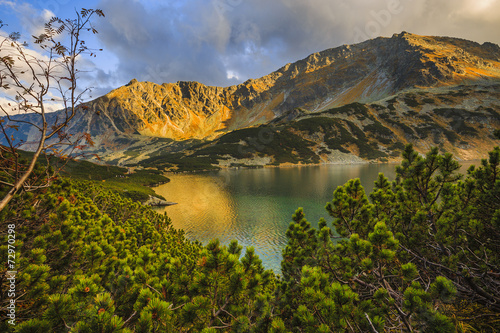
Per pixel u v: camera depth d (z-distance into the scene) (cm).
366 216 674
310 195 8125
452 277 565
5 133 288
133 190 7456
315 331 348
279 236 4422
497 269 487
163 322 343
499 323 504
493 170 633
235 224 5184
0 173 600
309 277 425
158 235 1352
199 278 397
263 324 427
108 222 924
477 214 639
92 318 295
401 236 658
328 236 591
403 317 374
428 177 660
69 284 552
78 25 318
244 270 417
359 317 379
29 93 297
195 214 6047
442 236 587
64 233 629
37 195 693
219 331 432
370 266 431
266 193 8769
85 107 324
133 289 455
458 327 381
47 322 301
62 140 306
